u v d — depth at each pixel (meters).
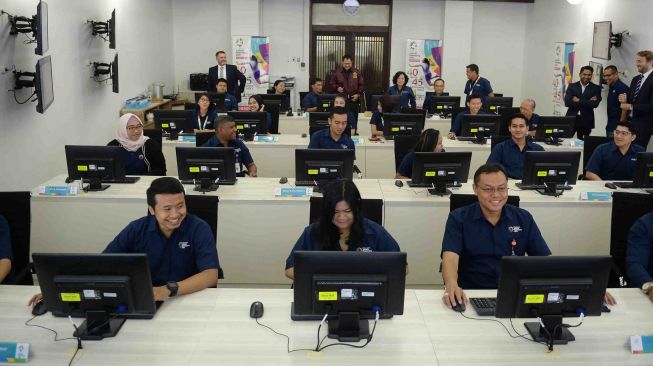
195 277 2.62
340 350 2.15
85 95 7.32
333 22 12.18
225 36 12.13
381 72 12.38
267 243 4.02
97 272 2.16
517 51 12.34
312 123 6.85
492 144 5.70
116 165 4.10
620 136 4.68
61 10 6.55
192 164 4.12
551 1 11.03
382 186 4.37
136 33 9.59
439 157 4.10
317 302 2.18
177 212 2.57
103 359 2.08
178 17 12.05
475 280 2.96
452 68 12.05
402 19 12.11
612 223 3.35
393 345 2.19
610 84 7.93
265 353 2.12
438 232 4.02
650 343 2.15
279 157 6.26
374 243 2.68
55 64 6.41
